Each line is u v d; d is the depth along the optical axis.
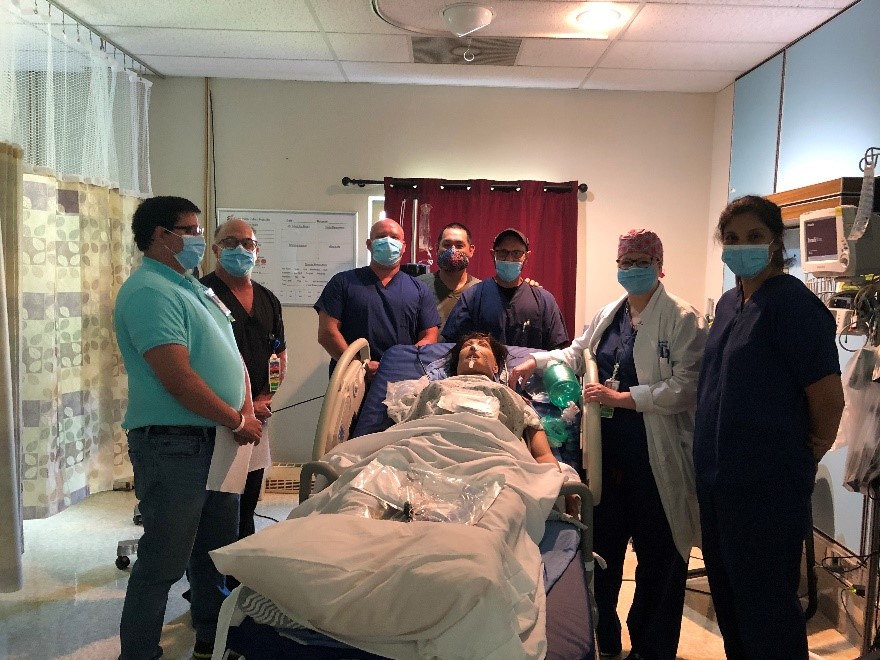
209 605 2.12
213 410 1.81
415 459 1.73
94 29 3.08
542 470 1.75
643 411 2.05
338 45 3.24
